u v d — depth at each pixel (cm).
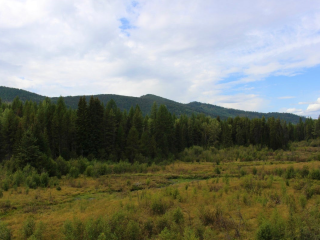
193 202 1627
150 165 4728
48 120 5119
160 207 1416
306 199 1526
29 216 1515
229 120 10219
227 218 1262
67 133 5078
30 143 3453
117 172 3747
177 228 1083
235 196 1672
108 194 2288
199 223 1121
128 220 1188
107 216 1241
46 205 1877
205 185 2258
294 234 954
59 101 6500
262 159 5162
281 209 1377
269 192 1753
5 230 1137
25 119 5012
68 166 3541
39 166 3212
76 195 2256
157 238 1037
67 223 1119
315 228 976
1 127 4959
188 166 4391
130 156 5166
